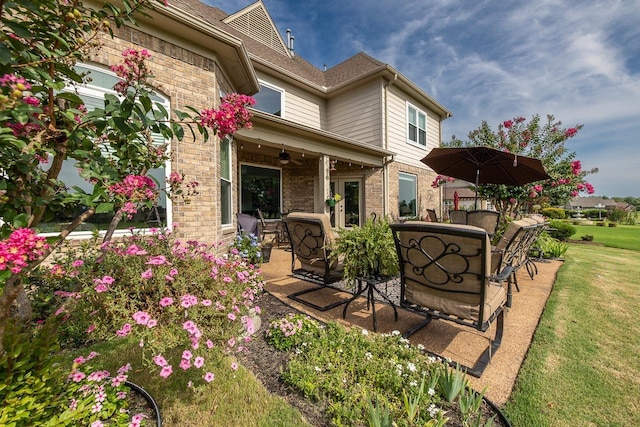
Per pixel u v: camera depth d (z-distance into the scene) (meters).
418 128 10.74
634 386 1.88
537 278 4.54
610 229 19.20
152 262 1.64
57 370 1.40
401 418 1.56
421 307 2.52
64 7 1.29
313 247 3.34
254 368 2.13
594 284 4.10
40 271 2.22
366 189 9.34
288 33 11.04
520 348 2.42
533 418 1.61
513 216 7.91
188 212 4.01
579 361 2.15
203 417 1.64
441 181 10.36
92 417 1.35
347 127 9.77
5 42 1.16
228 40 4.18
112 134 1.66
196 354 1.72
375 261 2.89
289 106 9.06
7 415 1.13
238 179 7.75
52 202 1.46
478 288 2.09
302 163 9.42
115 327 1.55
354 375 1.95
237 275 2.13
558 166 7.37
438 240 2.17
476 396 1.81
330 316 3.11
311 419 1.65
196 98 4.17
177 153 3.92
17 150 1.24
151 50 3.74
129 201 1.64
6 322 1.26
